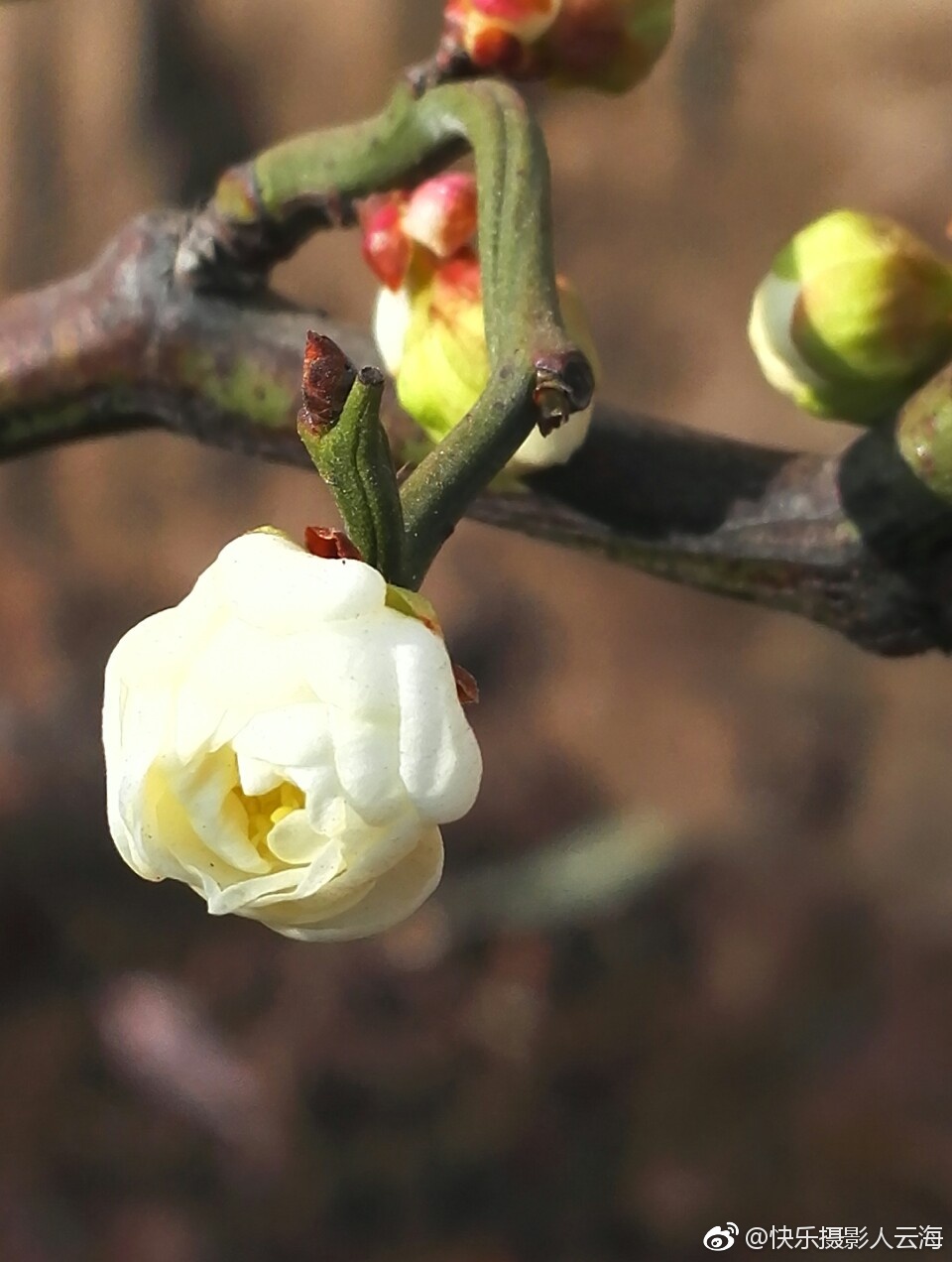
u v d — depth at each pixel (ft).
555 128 2.77
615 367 2.66
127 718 0.53
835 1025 2.09
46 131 3.00
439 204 0.62
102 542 2.81
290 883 0.53
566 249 2.74
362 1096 2.02
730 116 2.70
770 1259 1.86
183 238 0.68
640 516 0.65
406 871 0.54
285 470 2.80
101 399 0.69
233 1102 1.99
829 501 0.64
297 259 2.70
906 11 2.61
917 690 2.46
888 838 2.34
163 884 2.25
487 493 0.65
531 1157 1.98
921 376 0.63
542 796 2.41
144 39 2.94
